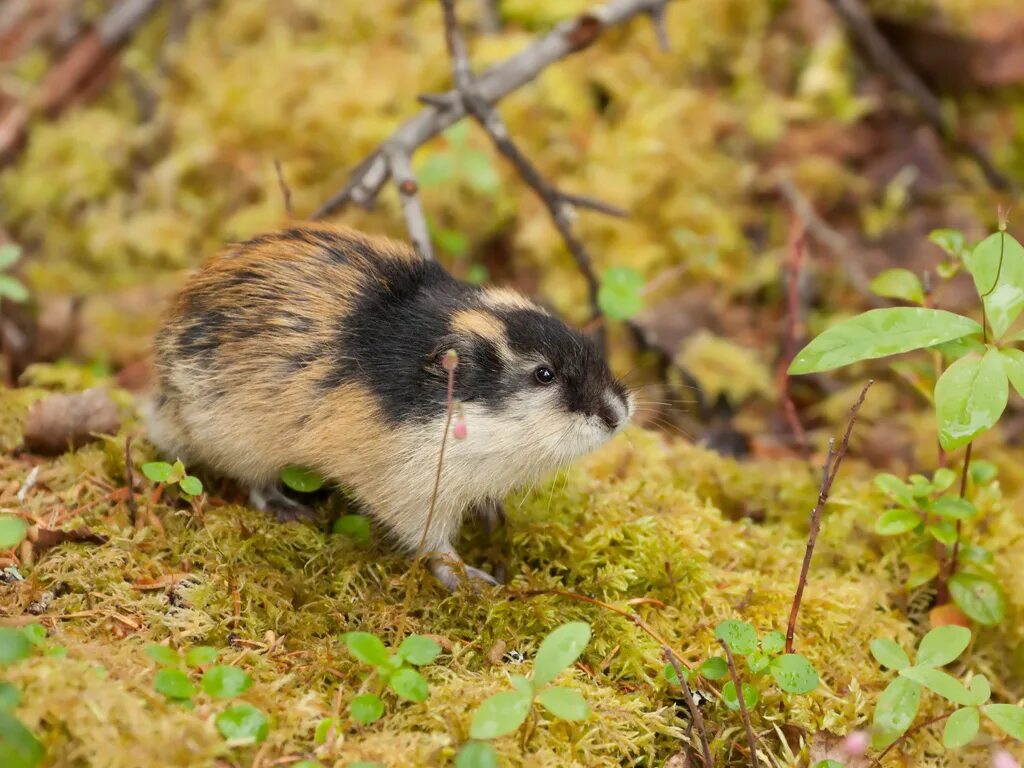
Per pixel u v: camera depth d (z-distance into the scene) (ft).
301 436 15.61
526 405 15.39
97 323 25.39
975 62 29.04
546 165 27.48
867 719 14.49
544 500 17.44
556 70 28.27
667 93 28.68
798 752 13.85
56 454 17.39
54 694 11.37
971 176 28.09
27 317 26.00
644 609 15.55
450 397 13.92
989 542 17.75
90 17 30.32
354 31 30.01
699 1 29.76
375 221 26.86
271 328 15.69
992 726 15.20
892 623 16.39
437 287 16.38
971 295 25.16
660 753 13.85
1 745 10.36
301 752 11.97
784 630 15.52
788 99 29.37
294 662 13.66
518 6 29.89
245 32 30.66
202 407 15.99
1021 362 13.24
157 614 13.82
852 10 29.01
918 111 29.01
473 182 23.94
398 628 14.48
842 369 24.85
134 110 29.96
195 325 16.12
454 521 15.96
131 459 16.92
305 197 26.94
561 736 12.96
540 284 26.78
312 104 27.94
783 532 18.81
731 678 13.87
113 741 11.14
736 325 26.16
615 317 19.94
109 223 27.32
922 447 22.38
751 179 28.12
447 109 21.04
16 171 28.73
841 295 26.32
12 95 29.91
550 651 11.66
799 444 23.25
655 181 27.35
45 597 13.92
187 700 12.02
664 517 17.35
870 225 27.14
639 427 20.66
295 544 15.84
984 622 15.84
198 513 15.76
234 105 28.40
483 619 14.96
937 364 16.49
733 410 24.64
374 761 11.87
